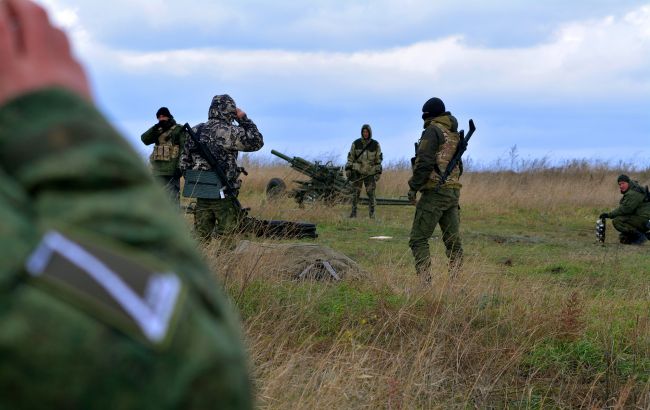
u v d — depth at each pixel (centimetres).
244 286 831
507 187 2967
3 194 107
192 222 1452
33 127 111
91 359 99
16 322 99
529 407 673
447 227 1123
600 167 3697
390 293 965
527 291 948
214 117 1154
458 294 909
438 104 1131
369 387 634
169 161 1585
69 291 101
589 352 784
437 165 1101
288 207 2253
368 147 2409
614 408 686
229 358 109
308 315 834
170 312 104
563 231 2297
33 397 98
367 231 2000
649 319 891
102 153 111
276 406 558
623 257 1644
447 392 690
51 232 104
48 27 118
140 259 106
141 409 101
